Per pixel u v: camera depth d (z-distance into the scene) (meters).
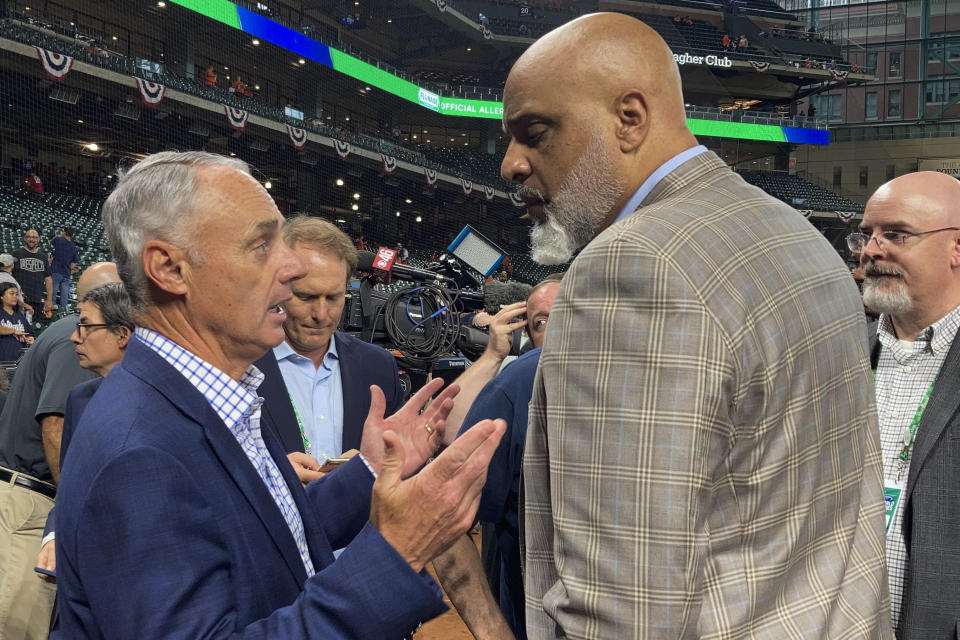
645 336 0.86
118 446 0.91
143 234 1.04
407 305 3.38
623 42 1.04
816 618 0.92
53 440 2.53
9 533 2.55
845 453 1.01
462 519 0.96
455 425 2.29
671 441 0.83
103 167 22.62
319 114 23.77
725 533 0.90
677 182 1.02
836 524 1.00
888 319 1.86
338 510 1.34
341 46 21.48
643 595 0.82
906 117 34.91
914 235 1.71
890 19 35.06
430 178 23.03
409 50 25.38
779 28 29.42
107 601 0.87
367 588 0.90
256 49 21.70
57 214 17.11
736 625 0.87
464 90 24.52
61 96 17.09
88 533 0.89
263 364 2.07
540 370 1.00
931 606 1.53
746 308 0.89
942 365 1.67
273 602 1.01
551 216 1.10
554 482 0.92
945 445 1.56
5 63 16.03
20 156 20.72
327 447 2.18
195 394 1.02
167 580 0.87
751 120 25.25
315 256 2.12
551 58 1.05
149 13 19.81
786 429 0.92
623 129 1.04
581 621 0.87
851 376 1.02
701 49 25.69
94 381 2.10
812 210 26.59
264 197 1.08
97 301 2.38
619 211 1.07
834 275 1.02
